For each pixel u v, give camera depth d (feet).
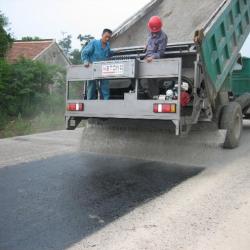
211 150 23.25
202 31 20.25
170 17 27.61
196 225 13.07
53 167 21.58
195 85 20.71
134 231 12.73
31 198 16.17
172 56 22.40
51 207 15.08
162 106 19.47
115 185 18.02
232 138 24.35
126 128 24.76
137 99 20.24
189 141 23.61
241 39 26.81
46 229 13.01
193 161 22.33
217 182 18.10
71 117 22.66
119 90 23.32
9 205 15.31
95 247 11.67
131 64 19.92
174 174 19.85
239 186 17.33
